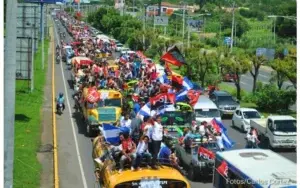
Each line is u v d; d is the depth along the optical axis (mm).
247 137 28156
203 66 51281
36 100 42562
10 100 14102
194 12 147375
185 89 36750
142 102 33719
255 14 144000
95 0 179000
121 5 153750
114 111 31047
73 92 48375
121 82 43938
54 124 33844
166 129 27188
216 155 17797
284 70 41188
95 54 70625
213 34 113812
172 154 22641
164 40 83188
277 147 29391
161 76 43594
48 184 21781
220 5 162375
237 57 47375
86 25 153875
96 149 21328
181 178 15102
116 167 16125
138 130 24344
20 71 43031
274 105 41312
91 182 22266
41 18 71750
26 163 24141
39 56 77625
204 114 32844
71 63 61312
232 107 39094
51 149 27547
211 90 41844
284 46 79000
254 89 47125
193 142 23453
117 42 101938
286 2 140000
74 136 31094
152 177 14945
